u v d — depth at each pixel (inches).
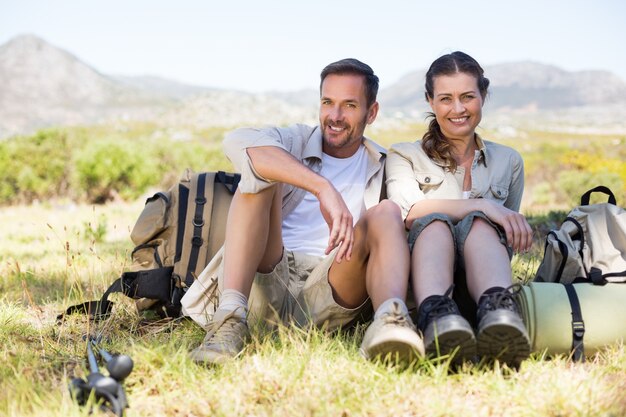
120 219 498.6
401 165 131.0
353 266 112.1
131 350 109.0
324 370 96.7
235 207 113.7
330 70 130.8
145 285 146.6
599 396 87.3
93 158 815.1
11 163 842.2
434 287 100.7
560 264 115.6
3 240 370.3
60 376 101.5
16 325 139.7
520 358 96.0
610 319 103.2
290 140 131.0
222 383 94.8
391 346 92.8
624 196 655.1
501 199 132.0
